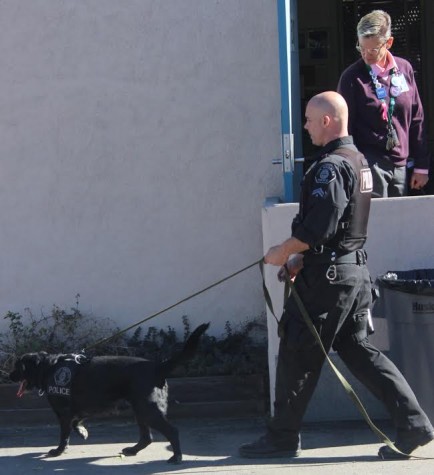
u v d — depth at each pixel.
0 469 6.04
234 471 5.76
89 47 7.74
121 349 7.62
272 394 6.64
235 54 7.71
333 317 5.53
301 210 5.48
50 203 7.84
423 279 6.21
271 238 6.46
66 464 6.10
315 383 5.77
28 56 7.75
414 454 5.90
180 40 7.72
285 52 6.75
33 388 6.43
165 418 5.99
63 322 7.80
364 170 5.56
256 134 7.74
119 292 7.87
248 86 7.72
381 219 6.45
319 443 6.25
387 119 6.66
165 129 7.77
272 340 6.61
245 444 6.16
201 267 7.83
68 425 6.23
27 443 6.66
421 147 6.96
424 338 5.93
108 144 7.79
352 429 6.54
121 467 5.98
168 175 7.79
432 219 6.42
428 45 11.08
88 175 7.81
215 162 7.77
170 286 7.85
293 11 7.46
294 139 7.28
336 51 11.13
